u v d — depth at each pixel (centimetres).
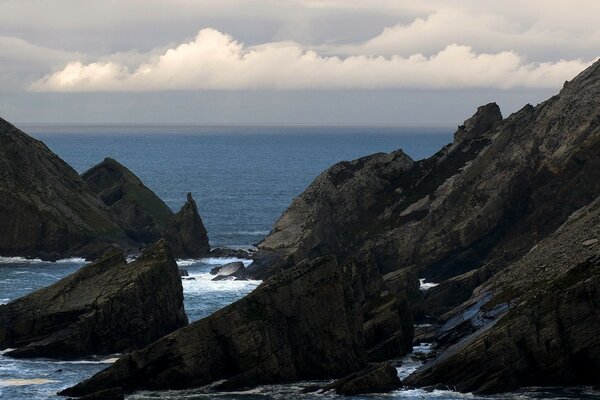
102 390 17288
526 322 18025
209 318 18350
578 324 17900
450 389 17888
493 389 17662
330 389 17888
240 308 18538
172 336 18138
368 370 18400
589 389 17912
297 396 17662
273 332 18562
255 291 18875
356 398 17425
